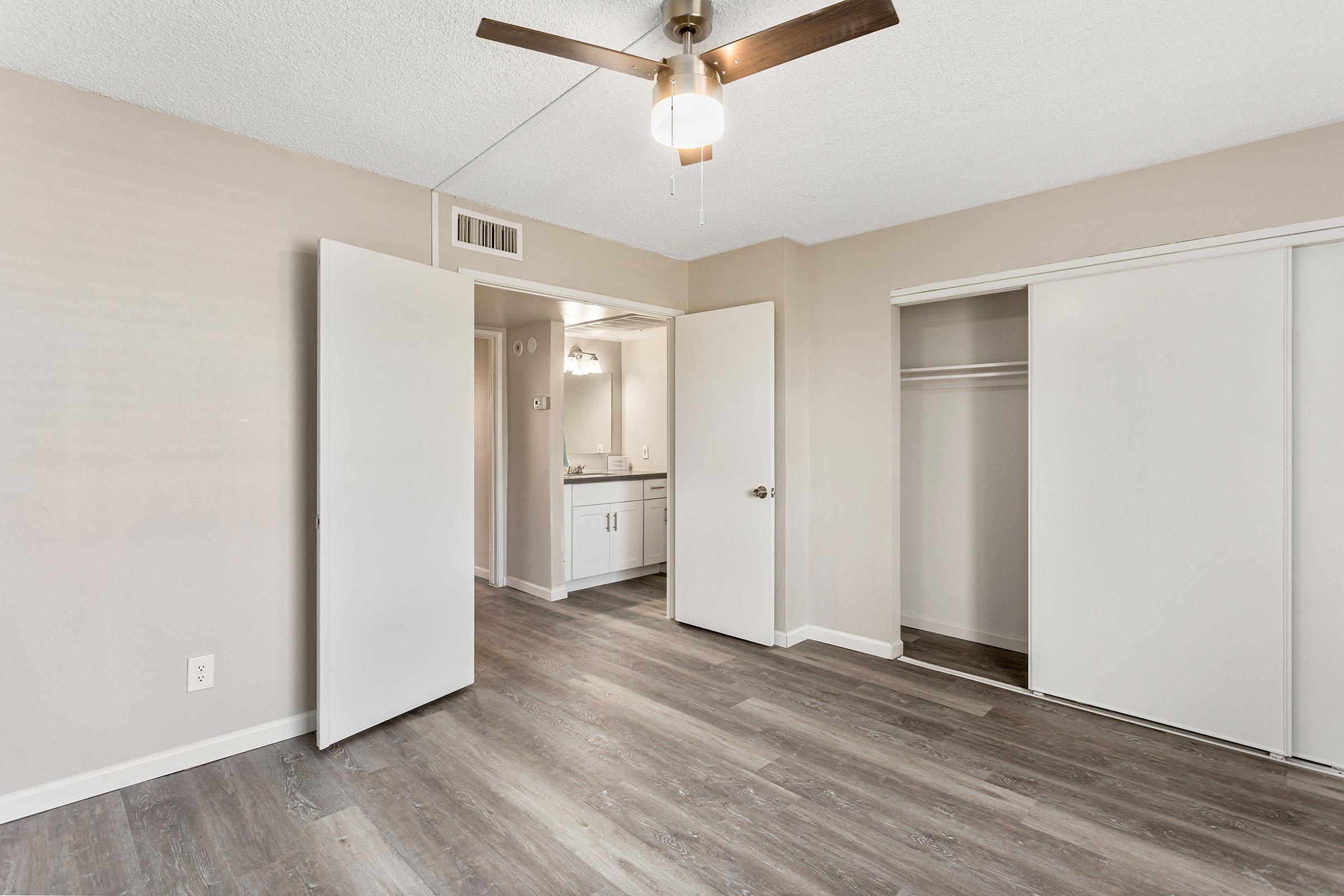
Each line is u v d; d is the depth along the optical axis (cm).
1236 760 234
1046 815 199
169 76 197
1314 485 234
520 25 173
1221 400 247
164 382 220
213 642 231
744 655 346
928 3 160
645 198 299
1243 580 243
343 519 242
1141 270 264
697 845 184
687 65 155
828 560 367
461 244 299
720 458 376
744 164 261
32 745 197
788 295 361
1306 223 230
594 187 287
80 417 204
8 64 190
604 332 564
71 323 202
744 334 364
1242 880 170
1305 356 235
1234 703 245
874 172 269
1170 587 259
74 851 179
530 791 212
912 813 200
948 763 231
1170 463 258
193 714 227
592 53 150
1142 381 264
